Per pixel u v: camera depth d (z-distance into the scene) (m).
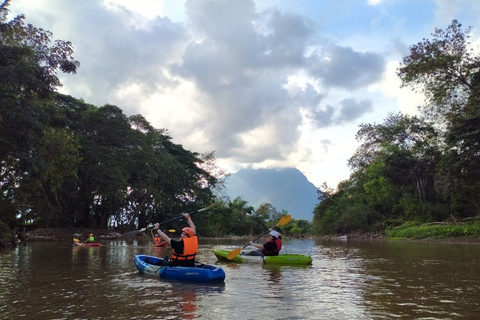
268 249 12.88
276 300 6.42
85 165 34.69
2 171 26.14
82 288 7.48
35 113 18.64
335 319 5.20
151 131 45.47
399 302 6.24
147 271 9.15
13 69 17.45
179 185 47.47
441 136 34.56
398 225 37.38
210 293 7.01
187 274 8.34
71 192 35.06
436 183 28.19
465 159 24.14
